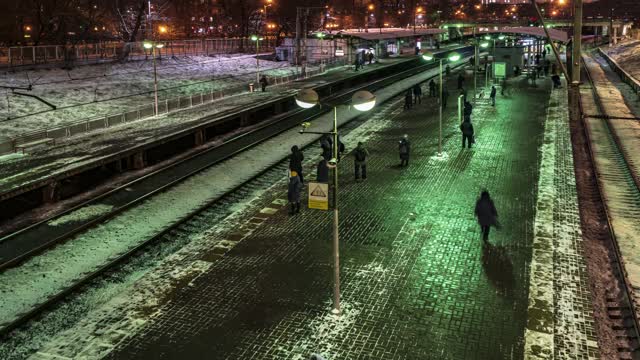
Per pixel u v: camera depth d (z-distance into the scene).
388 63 69.12
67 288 14.88
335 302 13.02
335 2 129.25
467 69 63.25
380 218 19.09
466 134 27.91
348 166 25.73
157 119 37.00
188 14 100.50
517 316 12.78
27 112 38.75
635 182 23.22
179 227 19.44
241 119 37.00
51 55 56.81
